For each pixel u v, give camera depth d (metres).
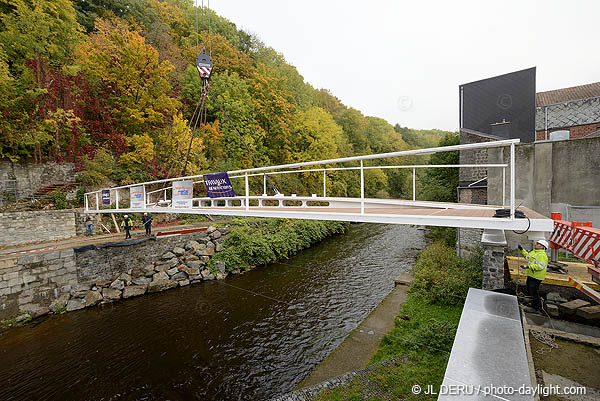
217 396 6.17
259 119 30.20
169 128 21.38
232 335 8.53
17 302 9.70
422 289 9.07
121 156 19.20
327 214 5.14
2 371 7.11
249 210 6.54
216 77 27.97
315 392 5.17
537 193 10.00
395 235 21.75
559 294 5.99
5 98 15.16
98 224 15.56
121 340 8.38
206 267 13.84
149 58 21.05
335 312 9.71
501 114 17.53
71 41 20.14
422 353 6.06
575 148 9.42
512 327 3.49
